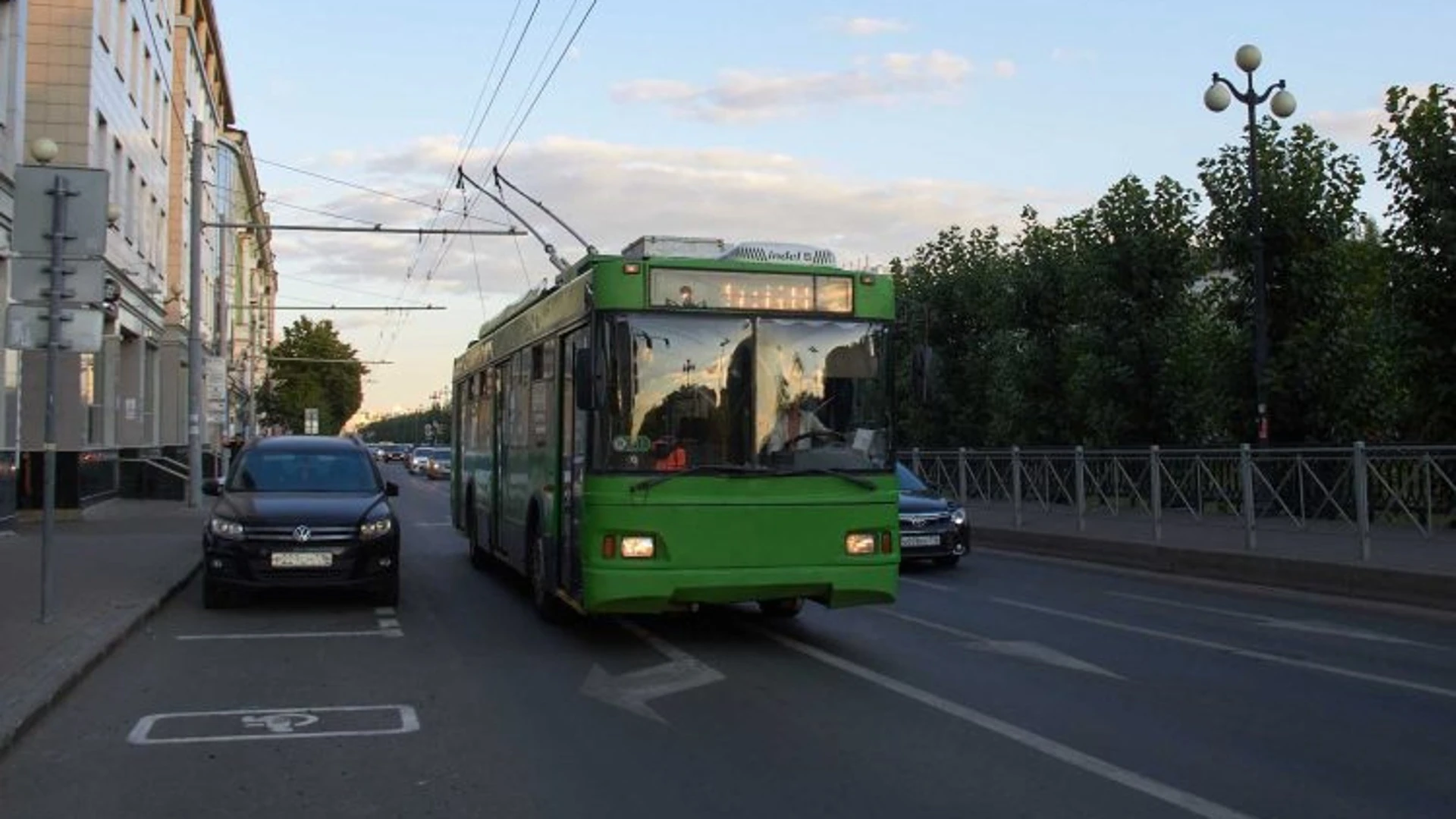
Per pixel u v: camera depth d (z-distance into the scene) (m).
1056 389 25.55
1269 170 19.92
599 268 9.19
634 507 8.96
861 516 9.44
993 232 30.55
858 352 9.66
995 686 8.26
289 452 13.32
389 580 11.91
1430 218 15.95
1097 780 5.95
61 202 10.17
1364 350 19.02
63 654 8.66
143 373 34.03
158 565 14.74
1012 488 21.08
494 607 12.24
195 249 27.31
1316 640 10.30
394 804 5.63
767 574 9.16
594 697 7.92
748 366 9.34
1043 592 13.77
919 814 5.43
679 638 10.28
